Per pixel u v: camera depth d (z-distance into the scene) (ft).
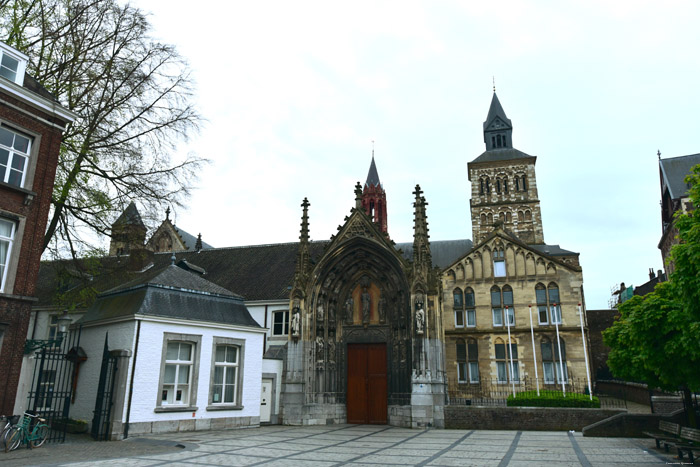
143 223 80.43
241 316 85.20
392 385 93.50
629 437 69.05
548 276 127.65
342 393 96.73
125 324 71.26
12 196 58.95
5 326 56.18
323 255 99.55
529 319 125.70
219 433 72.84
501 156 221.87
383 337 97.19
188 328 75.77
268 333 113.91
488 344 127.13
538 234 202.90
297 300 96.68
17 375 56.65
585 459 49.32
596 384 145.28
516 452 54.80
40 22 74.38
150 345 70.69
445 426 83.92
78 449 54.95
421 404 85.76
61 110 64.90
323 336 97.66
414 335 89.20
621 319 77.61
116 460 47.57
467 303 132.26
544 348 123.44
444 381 91.91
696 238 45.16
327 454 53.42
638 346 57.31
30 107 62.03
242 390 81.97
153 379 70.13
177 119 84.33
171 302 75.77
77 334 81.41
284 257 137.90
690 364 51.55
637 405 102.78
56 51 76.54
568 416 78.59
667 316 52.39
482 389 123.95
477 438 69.15
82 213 78.02
